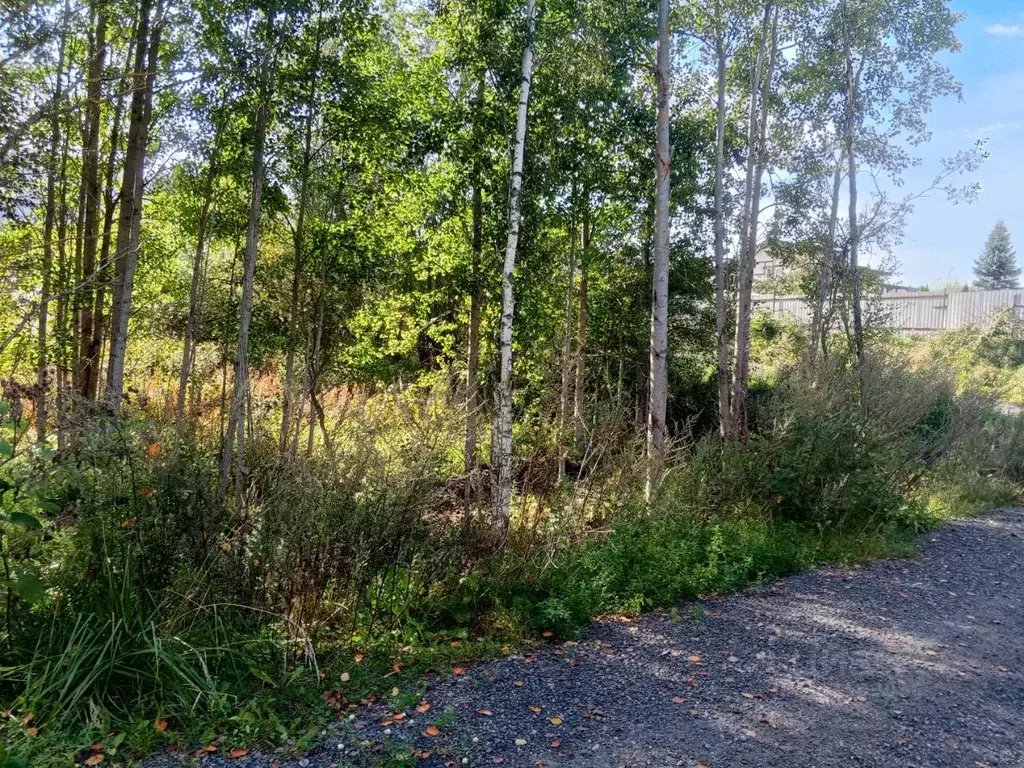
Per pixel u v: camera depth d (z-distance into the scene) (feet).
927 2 39.34
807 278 46.85
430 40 36.35
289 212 29.53
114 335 27.22
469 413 20.76
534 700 12.89
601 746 11.32
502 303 24.18
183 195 30.04
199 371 38.52
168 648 12.17
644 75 36.24
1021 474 37.55
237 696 12.28
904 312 109.19
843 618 17.75
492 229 28.50
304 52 25.36
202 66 23.89
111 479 13.46
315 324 31.91
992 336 87.51
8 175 23.49
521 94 24.81
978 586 21.02
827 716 12.53
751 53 42.78
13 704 10.69
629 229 44.57
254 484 18.88
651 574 18.93
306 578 14.74
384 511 15.96
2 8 19.45
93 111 27.45
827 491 25.17
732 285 49.90
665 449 26.07
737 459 26.40
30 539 12.11
